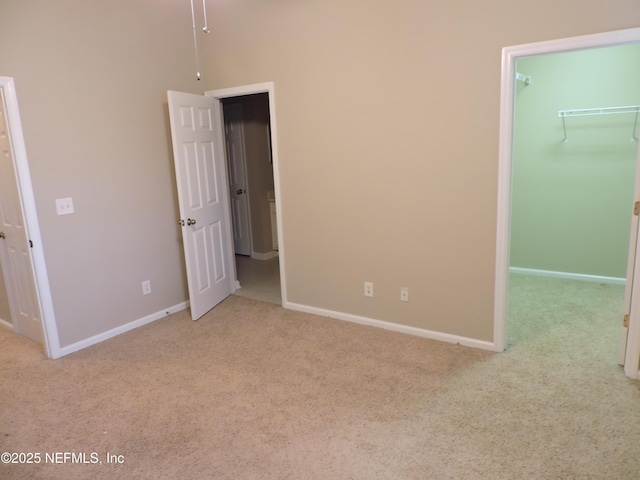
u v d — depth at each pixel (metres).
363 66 3.19
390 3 2.99
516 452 2.06
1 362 3.12
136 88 3.59
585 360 2.87
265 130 5.89
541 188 4.50
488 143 2.81
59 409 2.54
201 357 3.13
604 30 2.38
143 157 3.69
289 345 3.27
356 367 2.91
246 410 2.47
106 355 3.21
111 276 3.52
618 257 4.26
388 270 3.39
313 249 3.75
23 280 3.37
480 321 3.07
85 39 3.22
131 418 2.43
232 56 3.84
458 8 2.76
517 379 2.68
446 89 2.89
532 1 2.53
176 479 1.97
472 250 3.00
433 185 3.06
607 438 2.12
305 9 3.36
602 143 4.16
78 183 3.26
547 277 4.59
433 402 2.48
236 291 4.56
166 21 3.77
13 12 2.83
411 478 1.93
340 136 3.40
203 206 3.90
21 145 2.92
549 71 4.29
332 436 2.23
